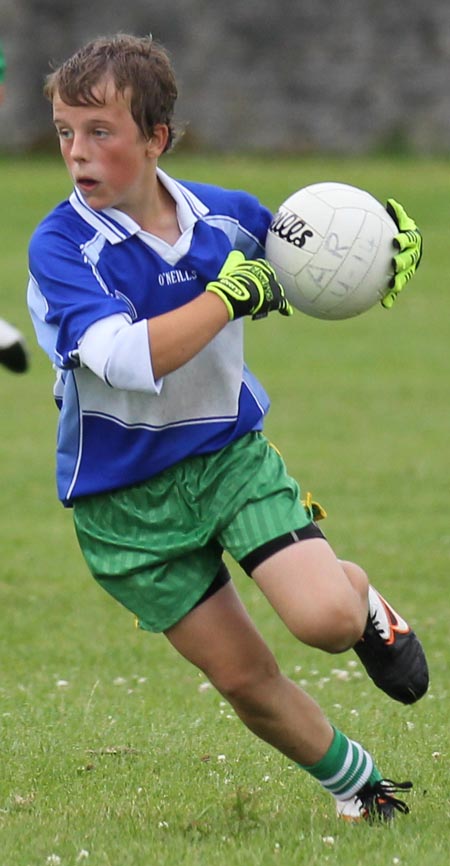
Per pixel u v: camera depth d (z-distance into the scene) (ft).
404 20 471.21
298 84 472.44
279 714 54.13
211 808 57.41
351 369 236.63
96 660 96.43
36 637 103.14
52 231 52.54
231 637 53.72
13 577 122.21
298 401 210.79
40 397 218.18
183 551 53.52
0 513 148.97
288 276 57.52
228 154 467.11
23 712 76.84
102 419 53.98
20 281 303.07
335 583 51.31
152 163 53.21
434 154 469.16
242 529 52.80
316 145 472.03
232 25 472.03
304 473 164.55
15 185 395.96
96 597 116.47
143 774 63.82
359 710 78.43
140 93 51.42
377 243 57.67
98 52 51.60
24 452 179.42
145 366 49.44
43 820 55.83
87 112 51.24
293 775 63.77
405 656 57.00
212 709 79.97
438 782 62.08
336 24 472.44
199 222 54.85
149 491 53.98
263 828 54.19
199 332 50.06
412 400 212.02
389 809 56.03
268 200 361.51
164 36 470.80
